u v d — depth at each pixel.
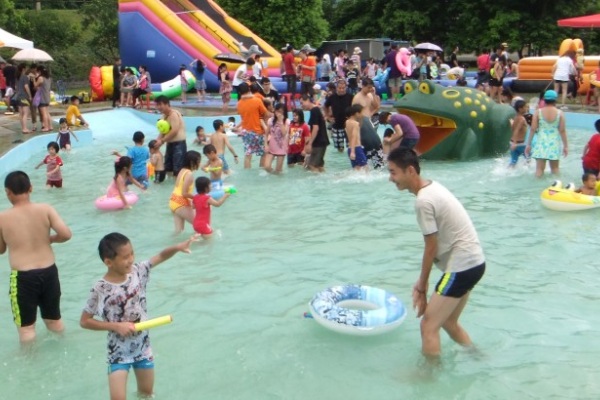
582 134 16.34
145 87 21.88
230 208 9.38
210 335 5.23
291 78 22.00
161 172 11.23
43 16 38.34
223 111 20.56
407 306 5.69
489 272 6.52
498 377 4.46
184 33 27.27
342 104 13.95
